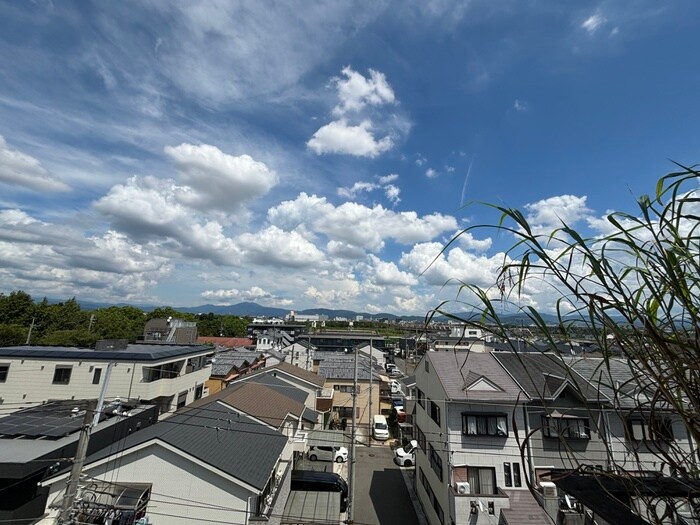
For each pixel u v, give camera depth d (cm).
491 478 800
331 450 1435
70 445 768
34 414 922
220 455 693
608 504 113
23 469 654
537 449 802
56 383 1295
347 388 2197
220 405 1001
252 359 2473
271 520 711
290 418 1155
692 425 82
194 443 697
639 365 94
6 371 1280
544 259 94
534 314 101
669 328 84
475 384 877
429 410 1019
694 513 99
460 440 828
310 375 1888
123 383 1309
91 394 1293
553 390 826
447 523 788
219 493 636
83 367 1315
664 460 100
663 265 82
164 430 716
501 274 107
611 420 729
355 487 1220
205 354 1770
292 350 2903
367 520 995
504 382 899
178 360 1519
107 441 890
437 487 888
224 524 625
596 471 112
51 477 626
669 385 90
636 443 102
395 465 1446
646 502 103
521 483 790
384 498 1137
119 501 613
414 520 1000
